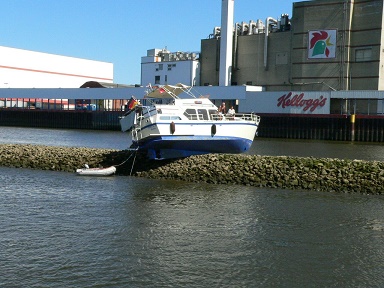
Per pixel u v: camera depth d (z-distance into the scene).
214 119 29.27
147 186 25.62
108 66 130.75
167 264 14.37
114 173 29.33
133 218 19.23
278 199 22.59
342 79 69.69
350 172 25.19
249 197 23.00
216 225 18.36
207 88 72.69
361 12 68.69
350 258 15.09
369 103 64.81
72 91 88.25
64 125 88.50
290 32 75.25
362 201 22.28
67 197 23.02
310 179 25.12
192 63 85.62
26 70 110.56
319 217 19.55
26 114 91.94
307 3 71.56
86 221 18.75
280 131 66.56
